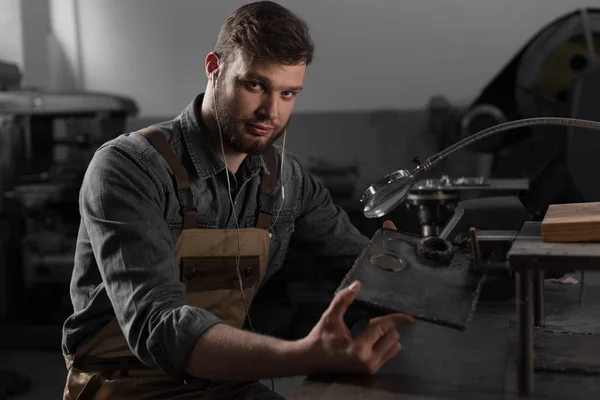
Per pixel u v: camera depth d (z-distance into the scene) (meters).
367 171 4.65
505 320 1.44
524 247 1.01
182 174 1.42
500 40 4.59
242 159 1.53
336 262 1.70
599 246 1.00
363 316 1.56
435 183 2.44
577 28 3.50
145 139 1.42
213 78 1.45
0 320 4.12
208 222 1.50
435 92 4.72
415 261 1.22
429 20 4.68
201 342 1.10
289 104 1.40
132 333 1.19
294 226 1.70
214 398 1.41
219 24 5.04
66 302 4.16
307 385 1.03
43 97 3.93
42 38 5.21
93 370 1.42
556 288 1.72
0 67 4.12
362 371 1.04
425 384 1.04
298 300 3.76
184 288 1.26
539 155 3.57
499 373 1.09
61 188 3.97
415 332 1.36
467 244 1.36
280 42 1.31
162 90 5.17
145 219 1.28
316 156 4.75
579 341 1.22
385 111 4.64
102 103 3.95
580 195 3.40
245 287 1.51
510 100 3.90
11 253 4.10
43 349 3.86
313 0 4.82
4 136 3.93
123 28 5.17
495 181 2.48
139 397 1.41
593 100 3.32
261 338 1.08
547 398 0.97
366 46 4.79
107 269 1.24
